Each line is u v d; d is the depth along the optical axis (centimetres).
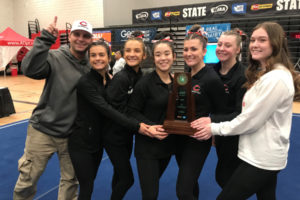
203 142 158
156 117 161
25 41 1052
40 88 955
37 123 175
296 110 588
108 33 1013
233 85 171
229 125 135
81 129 166
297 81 126
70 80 170
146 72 189
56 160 322
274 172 129
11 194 241
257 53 130
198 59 155
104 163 312
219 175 184
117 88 163
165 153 161
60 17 1386
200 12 910
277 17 811
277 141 126
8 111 553
